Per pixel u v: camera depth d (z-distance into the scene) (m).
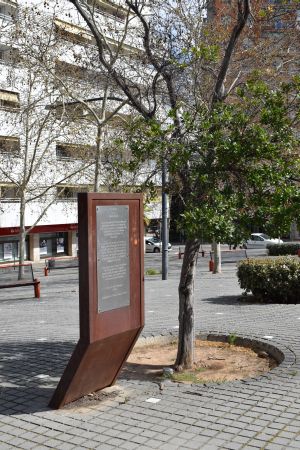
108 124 16.94
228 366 6.80
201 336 8.37
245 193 5.68
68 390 5.27
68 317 11.44
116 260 5.45
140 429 4.70
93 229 5.16
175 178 6.40
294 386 5.63
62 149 25.92
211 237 5.23
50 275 27.19
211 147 5.76
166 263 18.94
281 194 5.23
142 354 7.60
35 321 11.12
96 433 4.67
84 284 5.12
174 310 11.34
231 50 6.92
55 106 16.48
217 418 4.86
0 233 32.06
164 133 5.86
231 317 9.84
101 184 19.56
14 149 24.58
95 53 20.31
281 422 4.70
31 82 19.84
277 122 5.73
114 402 5.45
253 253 32.59
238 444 4.28
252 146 5.49
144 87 10.07
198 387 5.82
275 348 7.21
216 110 5.89
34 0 26.17
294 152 5.88
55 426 4.88
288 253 26.31
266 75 9.86
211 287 15.14
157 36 8.59
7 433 4.78
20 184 22.20
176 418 4.92
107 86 13.81
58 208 35.69
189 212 5.34
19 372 6.80
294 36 12.12
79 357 5.16
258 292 11.49
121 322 5.48
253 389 5.62
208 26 10.51
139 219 5.84
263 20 10.05
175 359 7.21
